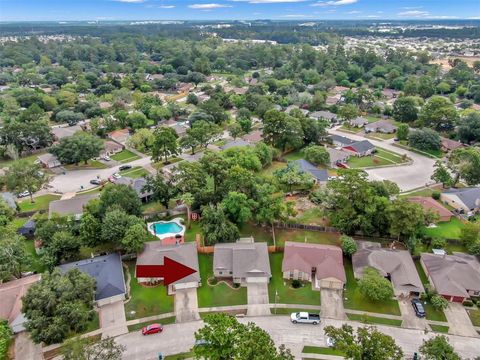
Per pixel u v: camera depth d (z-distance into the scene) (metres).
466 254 62.03
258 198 70.81
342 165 103.50
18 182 80.69
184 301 53.44
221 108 147.25
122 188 71.50
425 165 104.50
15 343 46.66
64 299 44.84
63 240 58.53
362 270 57.12
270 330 48.59
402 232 63.66
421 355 44.38
